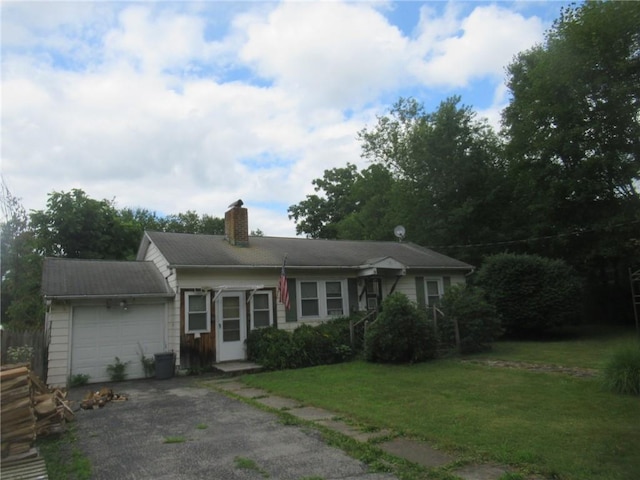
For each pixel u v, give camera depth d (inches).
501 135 1090.7
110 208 1107.9
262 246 717.3
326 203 1863.9
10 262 808.3
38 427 267.9
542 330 755.4
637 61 842.2
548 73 918.4
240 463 210.8
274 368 536.4
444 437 241.6
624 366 342.6
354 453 222.1
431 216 1091.9
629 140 879.7
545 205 924.0
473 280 877.8
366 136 1374.3
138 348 537.3
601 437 235.1
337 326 621.9
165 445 246.8
